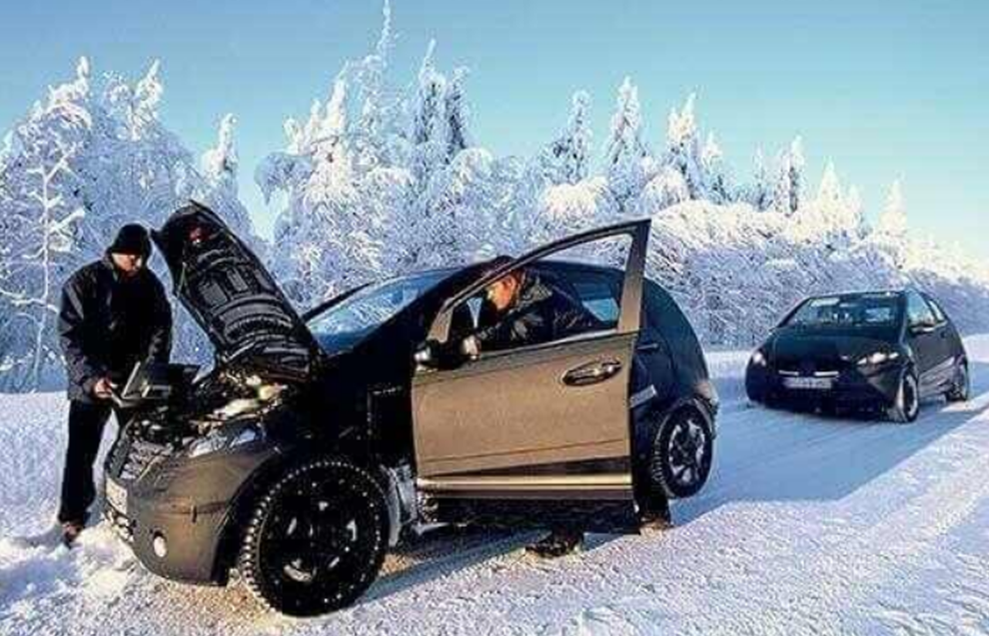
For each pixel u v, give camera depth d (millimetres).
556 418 3961
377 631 3383
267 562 3404
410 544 4438
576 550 4352
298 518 3510
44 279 19328
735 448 7160
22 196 19062
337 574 3596
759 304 30828
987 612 3455
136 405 3840
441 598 3727
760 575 3963
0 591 3770
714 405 5363
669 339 5223
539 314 4137
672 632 3312
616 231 4176
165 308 4734
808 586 3799
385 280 5000
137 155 20812
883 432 7980
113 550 4250
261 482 3428
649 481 4789
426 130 35469
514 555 4316
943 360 9781
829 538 4531
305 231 24266
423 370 3840
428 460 3828
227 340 3844
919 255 55875
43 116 19281
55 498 4895
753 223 31891
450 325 4008
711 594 3723
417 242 25594
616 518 3994
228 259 3615
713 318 30062
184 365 3947
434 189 26656
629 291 4051
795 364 8852
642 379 4828
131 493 3557
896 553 4238
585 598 3703
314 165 26422
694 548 4395
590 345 3990
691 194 45906
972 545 4359
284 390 3641
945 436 7715
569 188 30297
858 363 8461
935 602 3570
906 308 9516
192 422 3627
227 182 26234
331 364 3783
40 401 7027
